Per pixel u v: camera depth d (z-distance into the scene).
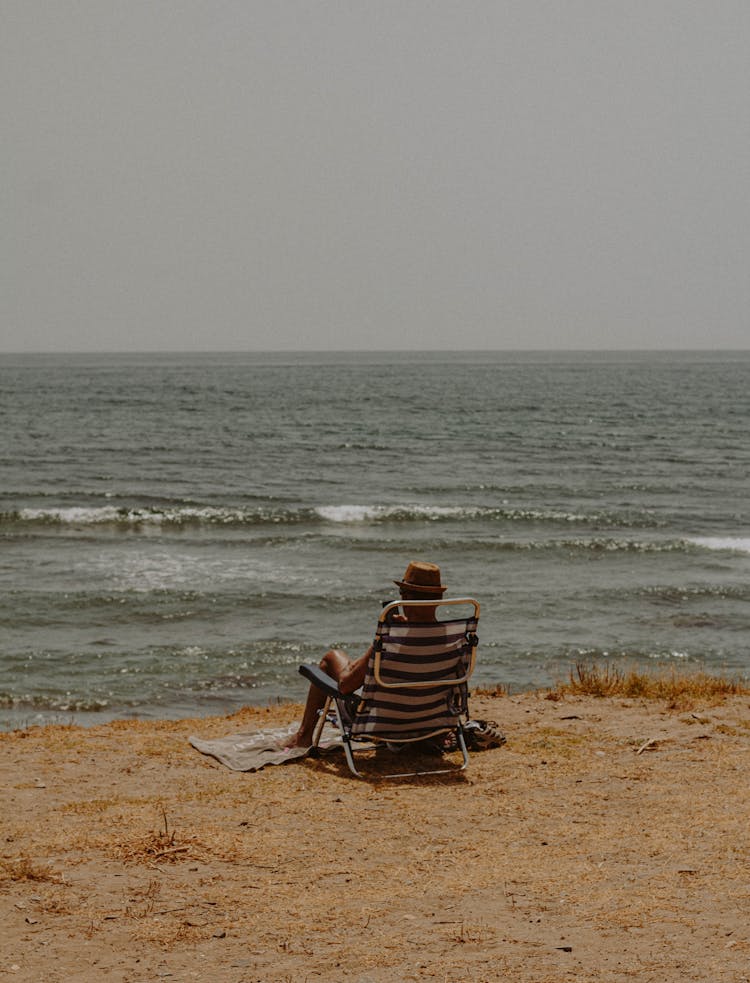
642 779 5.82
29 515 23.70
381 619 5.81
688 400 87.56
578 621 14.55
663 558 19.72
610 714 7.54
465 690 6.22
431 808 5.34
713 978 3.17
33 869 4.31
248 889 4.12
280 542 20.88
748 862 4.31
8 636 13.14
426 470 35.75
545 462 38.88
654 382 132.25
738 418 65.06
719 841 4.64
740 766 6.03
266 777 5.95
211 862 4.46
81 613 14.39
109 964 3.40
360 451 42.22
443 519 24.64
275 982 3.25
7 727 9.50
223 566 18.17
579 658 12.53
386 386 113.56
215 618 14.28
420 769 6.12
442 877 4.27
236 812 5.26
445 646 6.02
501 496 29.30
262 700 10.67
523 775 5.95
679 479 33.75
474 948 3.49
